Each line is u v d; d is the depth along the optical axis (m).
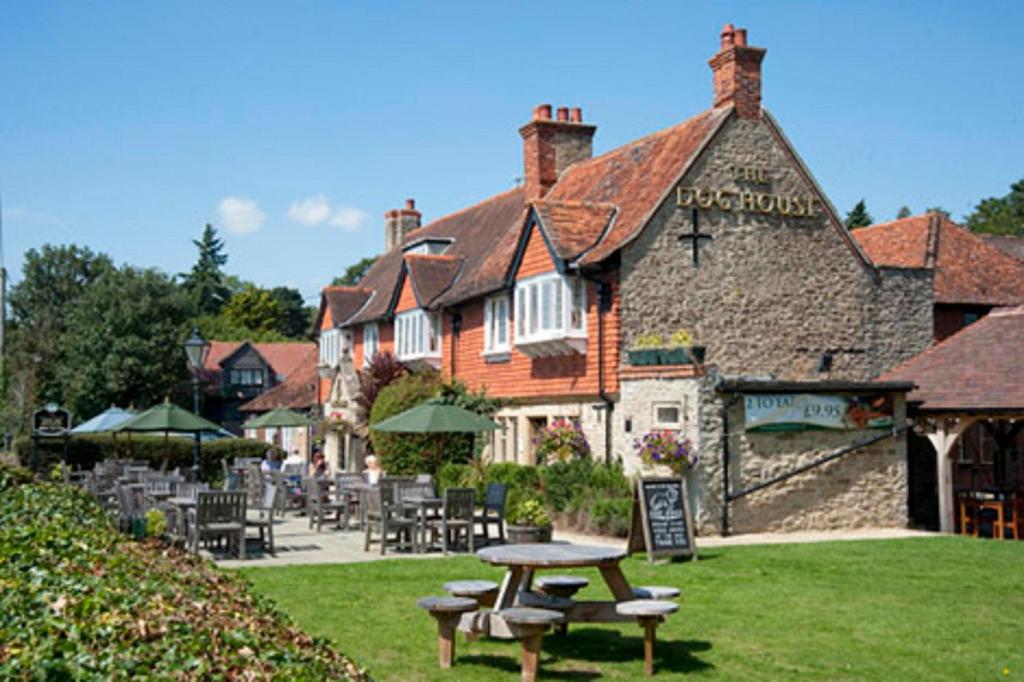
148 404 59.53
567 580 11.16
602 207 25.06
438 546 18.27
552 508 21.80
